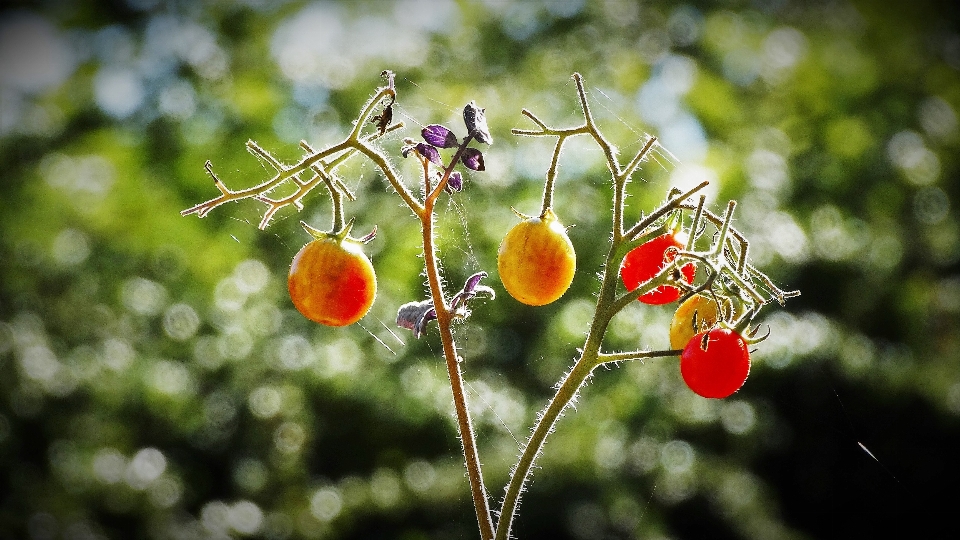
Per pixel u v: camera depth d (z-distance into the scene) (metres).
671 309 1.79
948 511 1.79
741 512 1.69
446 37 2.34
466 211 1.75
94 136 2.37
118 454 1.80
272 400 1.88
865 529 1.80
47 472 1.75
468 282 0.61
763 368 1.82
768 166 2.23
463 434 0.60
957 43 2.66
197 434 1.92
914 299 2.29
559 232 0.62
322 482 1.85
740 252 0.62
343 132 2.16
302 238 1.95
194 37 2.55
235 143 2.18
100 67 2.56
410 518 1.70
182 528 1.74
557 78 2.25
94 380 1.88
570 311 1.75
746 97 2.49
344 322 0.63
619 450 1.68
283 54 2.43
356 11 2.45
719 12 2.56
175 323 2.00
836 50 2.66
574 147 1.94
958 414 1.84
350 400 1.88
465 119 0.61
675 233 0.63
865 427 1.84
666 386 1.76
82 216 2.21
